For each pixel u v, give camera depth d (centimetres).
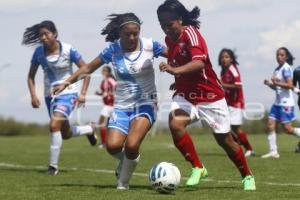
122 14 1478
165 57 1524
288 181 1741
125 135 1532
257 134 5494
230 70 2759
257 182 1712
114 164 2392
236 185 1639
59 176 1919
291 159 2542
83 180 1794
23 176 1919
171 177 1412
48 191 1498
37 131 6325
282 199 1341
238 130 2775
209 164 2302
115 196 1384
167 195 1399
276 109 2702
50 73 2056
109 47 1517
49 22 2014
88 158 2703
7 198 1377
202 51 1428
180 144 1539
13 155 2962
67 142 4494
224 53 2758
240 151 1510
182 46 1461
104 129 3522
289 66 2664
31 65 2064
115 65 1508
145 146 3588
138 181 1748
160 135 5172
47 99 2094
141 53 1496
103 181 1764
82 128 2328
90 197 1375
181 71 1394
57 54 2025
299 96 2636
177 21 1455
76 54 2036
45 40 2005
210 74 1480
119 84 1519
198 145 3688
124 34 1468
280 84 2647
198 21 1487
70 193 1450
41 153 3120
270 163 2336
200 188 1547
